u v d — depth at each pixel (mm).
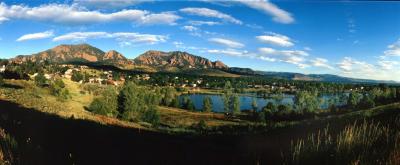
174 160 8469
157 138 19438
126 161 7910
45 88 137500
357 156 4617
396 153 4340
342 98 182750
